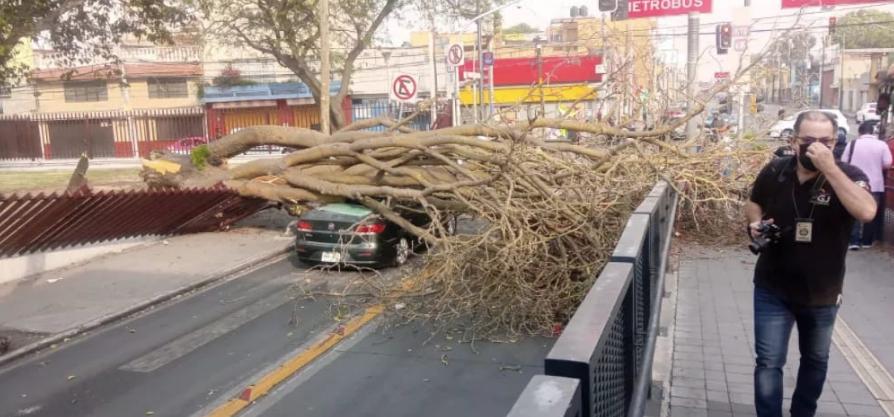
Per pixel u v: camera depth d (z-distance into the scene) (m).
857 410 4.53
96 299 9.23
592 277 7.77
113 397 6.05
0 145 35.06
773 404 3.93
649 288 4.02
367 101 40.09
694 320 6.77
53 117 35.50
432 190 10.24
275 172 13.08
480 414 5.46
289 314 8.58
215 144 14.55
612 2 18.88
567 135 14.69
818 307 3.79
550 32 38.31
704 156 10.08
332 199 12.64
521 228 8.02
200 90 37.97
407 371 6.50
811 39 30.55
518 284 7.56
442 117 27.59
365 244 10.65
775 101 29.11
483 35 32.78
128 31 18.31
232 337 7.71
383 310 8.53
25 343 7.47
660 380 5.00
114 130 35.81
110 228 11.71
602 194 8.71
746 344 6.01
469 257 8.05
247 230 14.73
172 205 12.10
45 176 25.73
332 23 26.50
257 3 24.02
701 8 19.12
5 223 9.34
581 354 1.73
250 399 5.90
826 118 3.56
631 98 12.12
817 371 3.92
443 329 7.72
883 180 9.76
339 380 6.31
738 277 8.68
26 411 5.80
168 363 6.91
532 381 1.64
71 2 15.67
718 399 4.81
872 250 9.73
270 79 38.53
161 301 9.36
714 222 11.09
